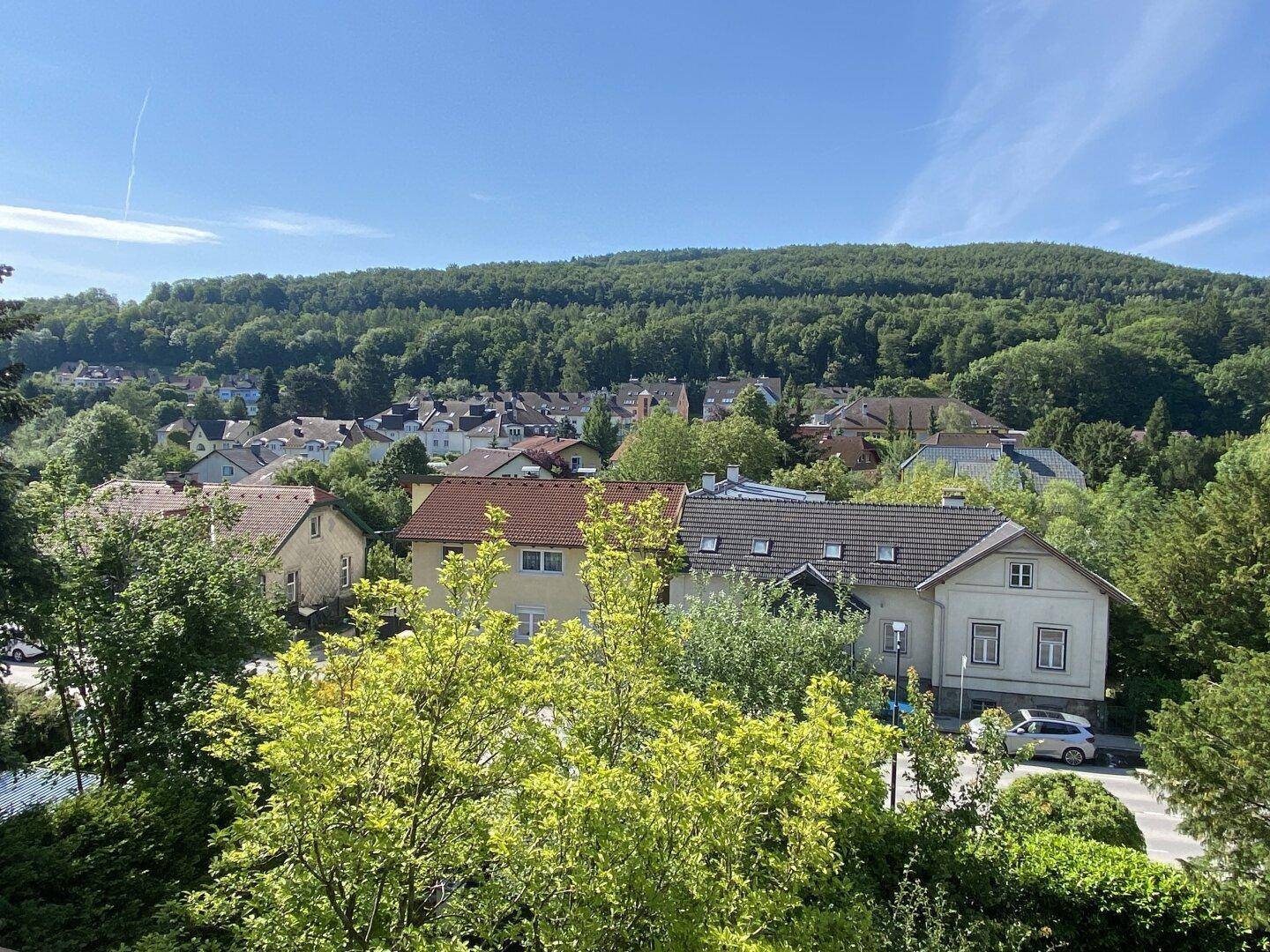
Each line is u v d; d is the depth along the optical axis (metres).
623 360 165.12
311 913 8.11
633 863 7.19
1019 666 27.52
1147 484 55.31
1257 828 11.73
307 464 62.34
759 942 7.04
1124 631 28.09
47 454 69.62
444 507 31.89
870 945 8.11
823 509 31.17
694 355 166.00
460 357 165.50
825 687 11.09
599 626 10.71
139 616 14.89
